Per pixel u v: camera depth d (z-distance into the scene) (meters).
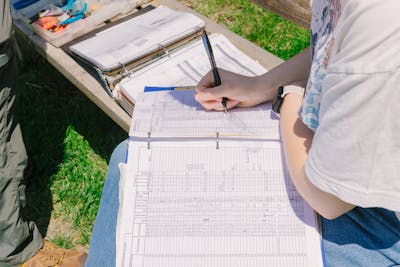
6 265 1.97
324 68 1.01
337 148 0.86
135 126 1.26
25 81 2.77
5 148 1.70
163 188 1.16
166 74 1.56
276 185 1.15
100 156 2.44
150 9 1.97
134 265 1.07
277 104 1.25
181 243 1.09
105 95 1.62
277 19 3.03
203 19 1.92
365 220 1.14
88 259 1.24
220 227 1.11
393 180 0.84
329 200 0.98
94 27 1.89
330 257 1.12
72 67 1.73
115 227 1.26
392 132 0.79
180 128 1.25
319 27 1.17
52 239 2.18
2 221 1.82
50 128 2.56
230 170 1.17
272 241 1.08
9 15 1.52
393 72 0.75
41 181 2.36
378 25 0.76
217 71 1.36
